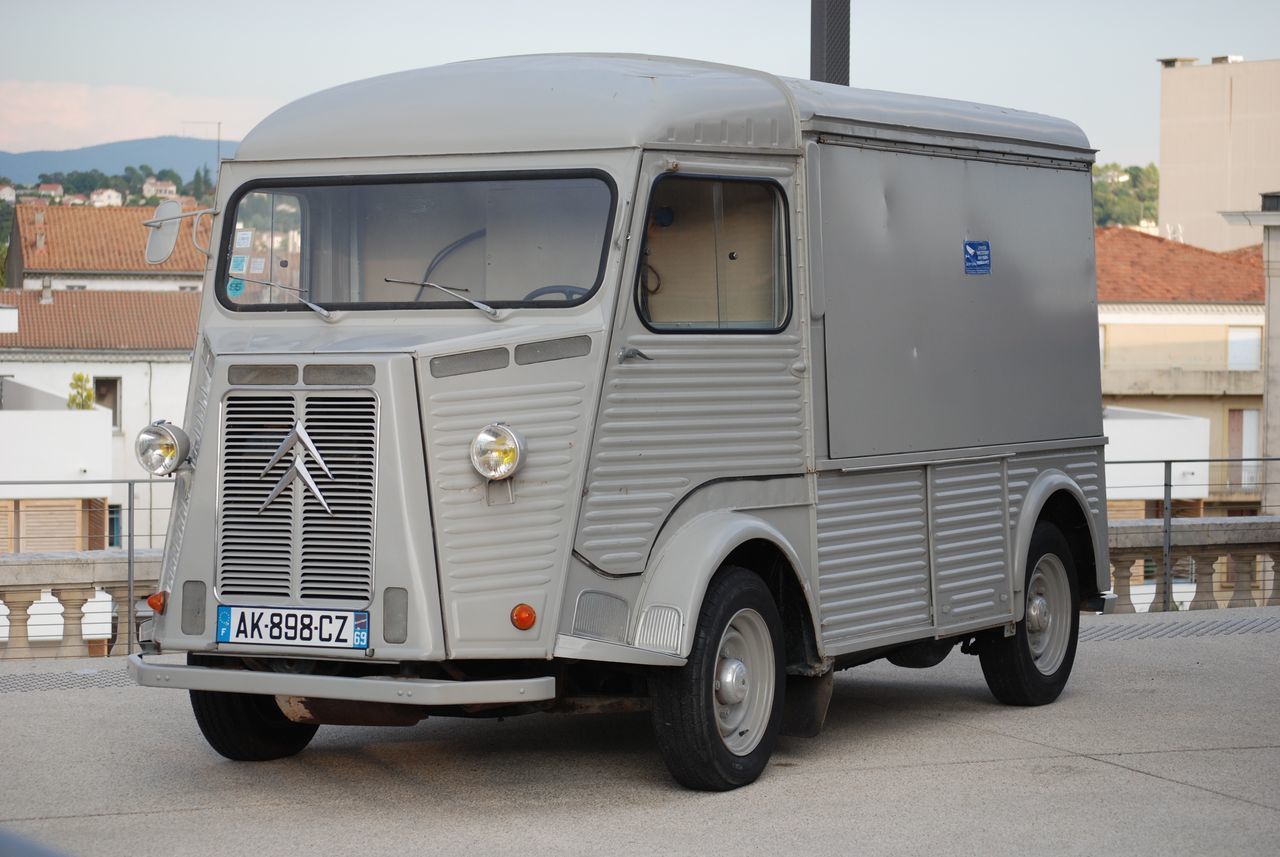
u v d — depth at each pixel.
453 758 7.90
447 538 6.54
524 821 6.64
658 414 7.05
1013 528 9.14
